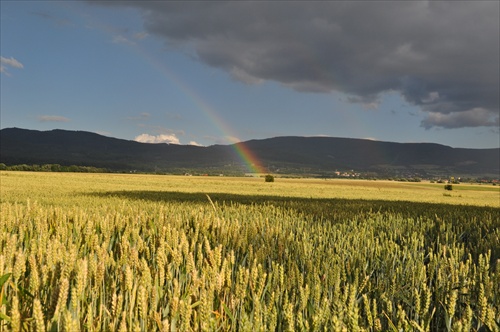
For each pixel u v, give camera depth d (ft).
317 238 21.58
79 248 14.79
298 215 40.93
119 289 10.08
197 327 8.00
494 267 15.61
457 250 17.02
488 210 65.00
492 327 8.84
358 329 7.32
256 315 7.93
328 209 51.37
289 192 164.86
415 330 9.14
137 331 6.63
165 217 24.16
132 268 10.46
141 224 21.94
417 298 9.45
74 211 24.90
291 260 15.39
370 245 18.47
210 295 8.31
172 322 7.58
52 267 9.85
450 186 320.09
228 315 8.98
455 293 9.18
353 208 57.36
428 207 67.21
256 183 266.98
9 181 165.27
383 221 35.88
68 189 116.16
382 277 13.67
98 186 149.18
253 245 17.69
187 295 8.75
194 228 21.65
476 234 27.37
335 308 8.71
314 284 10.80
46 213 22.58
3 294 8.12
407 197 168.66
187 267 10.39
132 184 188.85
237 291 9.13
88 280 9.12
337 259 15.25
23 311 8.13
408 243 21.56
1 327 7.34
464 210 60.13
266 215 38.24
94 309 8.36
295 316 9.52
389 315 10.12
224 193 125.70
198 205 52.75
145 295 7.71
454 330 7.79
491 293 11.09
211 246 17.31
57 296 7.11
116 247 14.88
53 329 6.65
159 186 176.35
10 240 10.13
